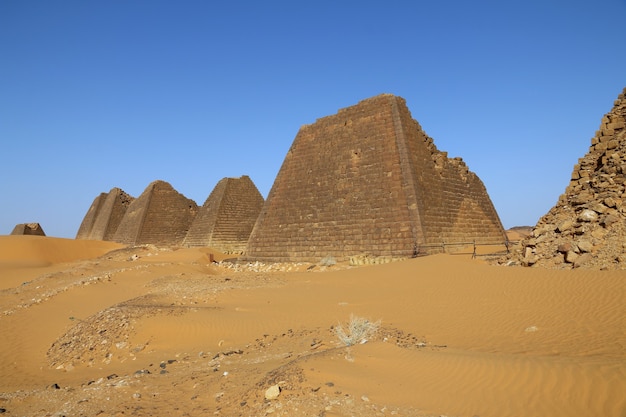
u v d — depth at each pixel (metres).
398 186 39.81
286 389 8.22
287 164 51.25
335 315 17.86
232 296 22.80
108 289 27.06
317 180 46.78
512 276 19.08
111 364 14.55
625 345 10.35
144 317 17.20
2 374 14.11
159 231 83.00
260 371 10.54
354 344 11.92
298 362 9.53
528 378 7.89
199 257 50.34
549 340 11.78
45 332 18.77
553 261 20.50
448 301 17.84
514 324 13.84
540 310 14.65
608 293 14.48
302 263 43.97
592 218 20.89
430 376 8.70
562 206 24.84
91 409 8.78
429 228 38.59
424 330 14.57
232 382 9.88
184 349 15.26
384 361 9.66
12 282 38.31
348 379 8.66
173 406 8.73
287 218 47.97
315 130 50.09
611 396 6.83
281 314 18.58
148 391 9.97
